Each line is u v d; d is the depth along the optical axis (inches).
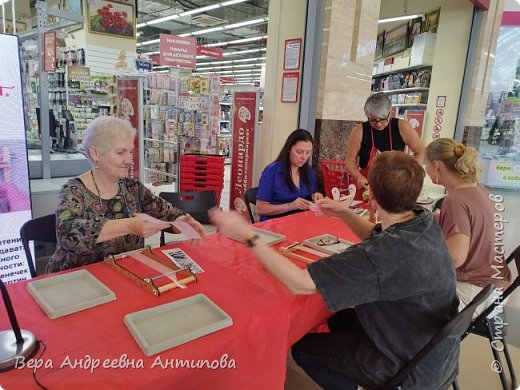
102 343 37.0
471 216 66.2
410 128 117.1
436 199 119.0
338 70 143.0
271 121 156.3
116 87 235.5
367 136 119.8
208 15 452.4
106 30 305.1
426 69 288.4
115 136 60.4
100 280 51.5
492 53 269.6
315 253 65.8
